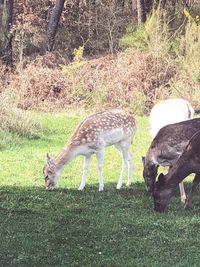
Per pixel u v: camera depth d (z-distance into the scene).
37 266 6.64
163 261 6.75
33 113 15.98
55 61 20.62
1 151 12.85
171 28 20.25
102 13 23.58
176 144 9.04
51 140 14.09
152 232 7.67
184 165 8.49
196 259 6.79
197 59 18.58
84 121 9.88
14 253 7.01
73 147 9.70
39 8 23.81
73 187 10.07
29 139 14.09
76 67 18.98
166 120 10.66
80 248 7.14
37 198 9.24
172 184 8.50
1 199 9.23
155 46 18.89
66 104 18.17
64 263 6.71
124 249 7.10
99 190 9.78
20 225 8.01
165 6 22.23
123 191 9.80
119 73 18.36
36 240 7.42
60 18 23.98
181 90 17.81
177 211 8.65
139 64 18.38
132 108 17.53
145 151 12.91
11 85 18.61
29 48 22.09
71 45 23.98
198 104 17.50
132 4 24.95
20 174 11.02
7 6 21.05
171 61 18.58
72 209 8.70
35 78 18.42
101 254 6.96
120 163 11.88
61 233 7.65
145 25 19.69
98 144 9.72
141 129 15.20
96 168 11.49
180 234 7.60
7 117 14.32
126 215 8.40
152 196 9.27
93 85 18.33
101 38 23.33
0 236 7.58
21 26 21.77
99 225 7.94
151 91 18.17
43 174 10.75
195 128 9.06
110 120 9.88
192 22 19.91
